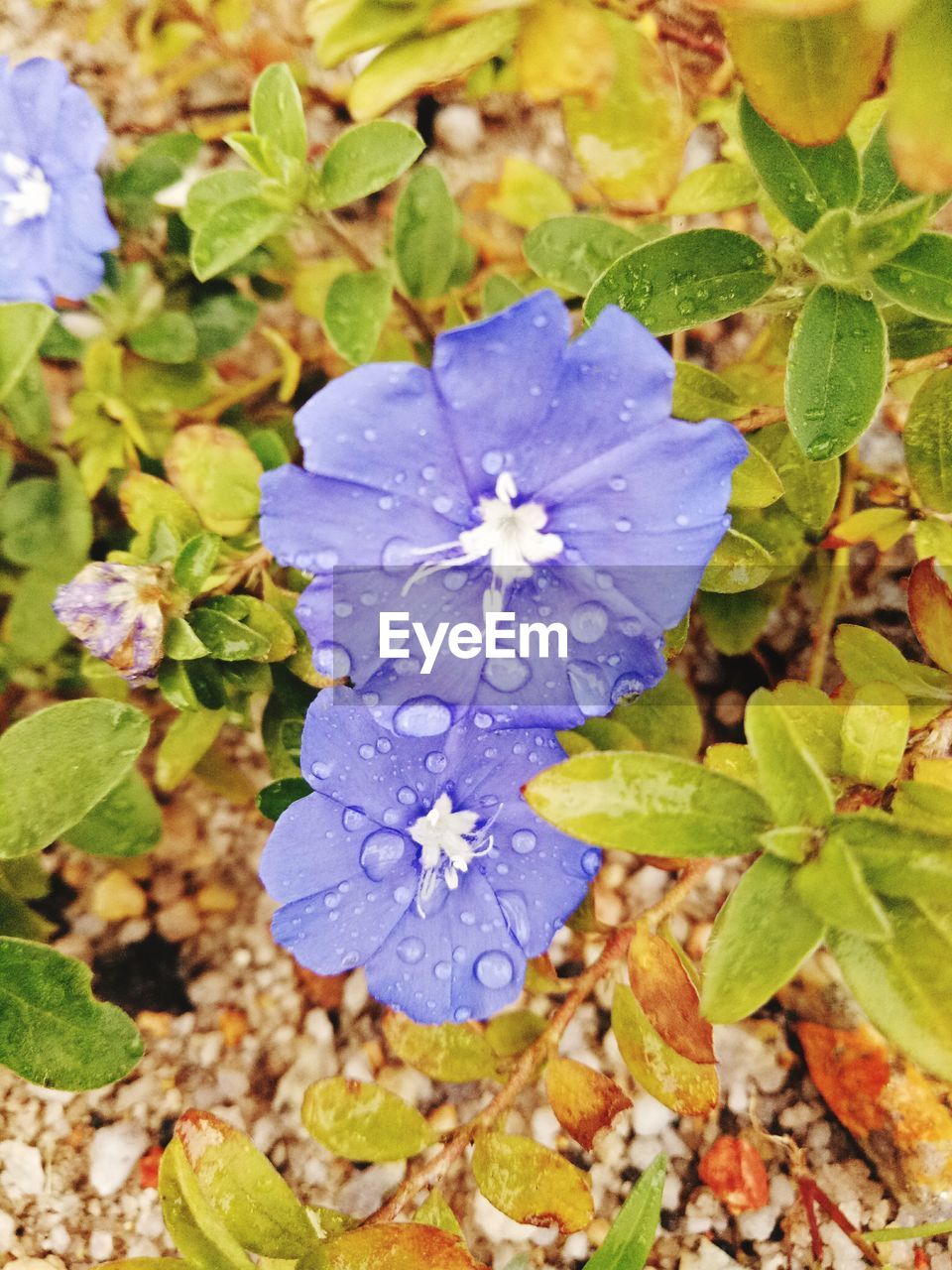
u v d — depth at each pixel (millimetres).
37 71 73
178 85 107
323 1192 93
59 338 89
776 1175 90
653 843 48
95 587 63
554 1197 66
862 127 72
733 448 51
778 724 48
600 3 64
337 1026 98
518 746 61
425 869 62
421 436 51
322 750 59
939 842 48
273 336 95
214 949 100
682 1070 69
